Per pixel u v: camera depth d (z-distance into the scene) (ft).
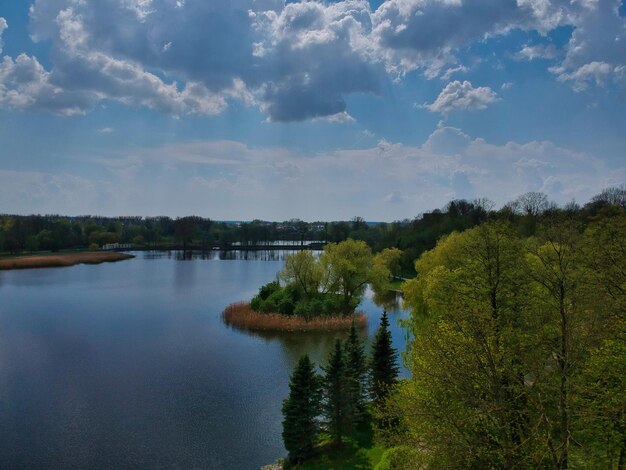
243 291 356.18
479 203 396.78
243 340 214.69
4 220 655.35
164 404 142.61
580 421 60.54
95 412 136.46
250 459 112.37
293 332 230.07
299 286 270.26
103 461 110.22
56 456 112.06
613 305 64.90
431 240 406.62
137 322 248.11
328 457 109.19
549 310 70.18
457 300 78.74
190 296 331.77
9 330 228.02
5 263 498.69
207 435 123.54
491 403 61.46
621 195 258.57
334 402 115.24
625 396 57.88
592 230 79.10
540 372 62.85
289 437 109.81
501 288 75.00
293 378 111.86
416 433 70.90
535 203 265.13
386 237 508.12
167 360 184.65
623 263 70.38
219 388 155.74
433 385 68.44
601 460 62.23
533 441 59.57
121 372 170.30
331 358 117.60
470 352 65.00
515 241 79.10
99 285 383.04
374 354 130.82
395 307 303.68
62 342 208.33
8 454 112.68
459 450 61.57
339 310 255.91
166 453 114.21
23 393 149.89
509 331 67.62
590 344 62.54
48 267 521.24
